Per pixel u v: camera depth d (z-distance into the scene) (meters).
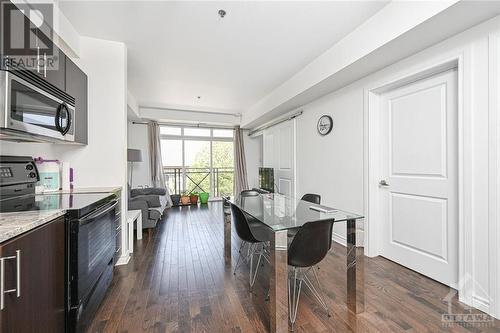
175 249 2.92
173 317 1.59
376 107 2.62
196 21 2.14
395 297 1.81
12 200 1.61
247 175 6.89
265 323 1.53
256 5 1.93
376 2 1.89
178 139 6.41
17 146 1.87
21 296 0.92
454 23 1.64
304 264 1.57
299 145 4.05
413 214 2.26
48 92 1.63
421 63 2.04
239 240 3.26
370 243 2.61
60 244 1.24
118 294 1.88
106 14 2.02
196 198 6.13
